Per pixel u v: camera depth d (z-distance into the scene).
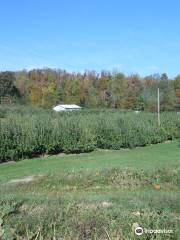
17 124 25.48
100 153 28.77
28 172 19.59
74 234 6.36
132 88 83.50
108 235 6.25
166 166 15.36
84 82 88.25
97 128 30.17
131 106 82.50
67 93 89.00
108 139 30.70
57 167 21.30
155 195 9.20
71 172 14.45
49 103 89.31
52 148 27.05
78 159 25.22
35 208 7.42
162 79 83.62
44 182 13.57
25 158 25.75
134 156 26.41
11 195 8.71
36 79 93.00
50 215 6.90
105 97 85.69
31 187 13.25
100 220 6.68
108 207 7.44
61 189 12.98
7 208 7.05
